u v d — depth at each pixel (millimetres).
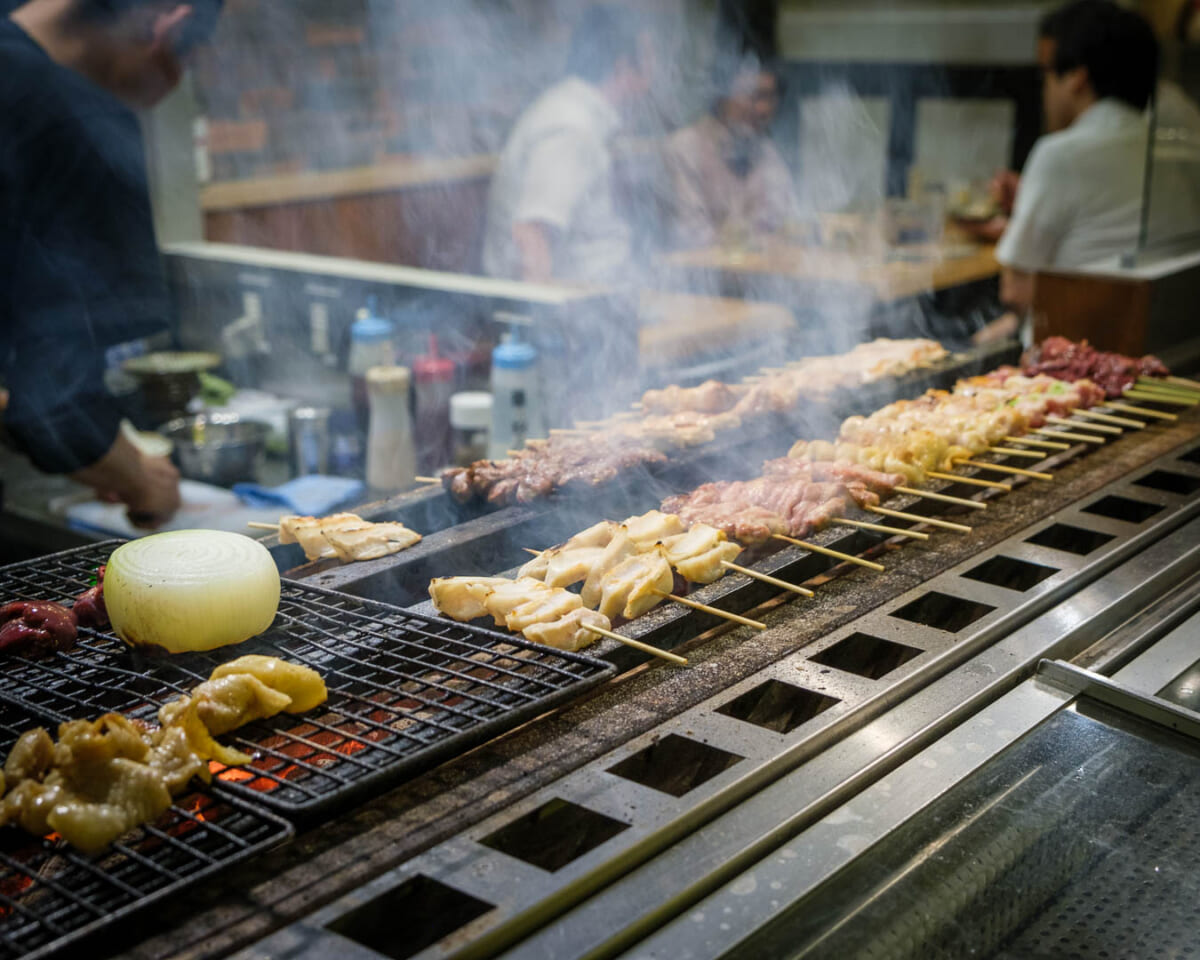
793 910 528
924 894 557
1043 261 1780
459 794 586
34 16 1213
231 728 613
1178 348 1521
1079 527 912
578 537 818
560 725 646
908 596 795
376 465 1300
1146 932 575
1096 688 693
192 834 563
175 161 1772
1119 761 653
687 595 793
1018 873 590
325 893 508
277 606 727
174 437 1353
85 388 1217
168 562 686
